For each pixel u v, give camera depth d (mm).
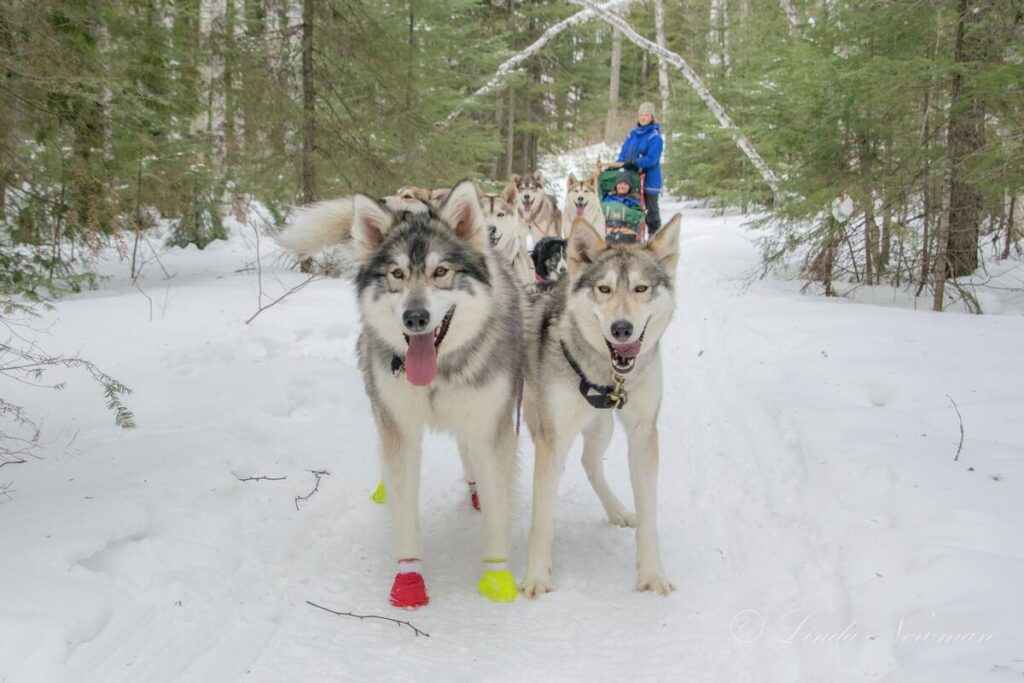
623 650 3096
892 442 4594
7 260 5414
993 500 3656
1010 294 8977
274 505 4230
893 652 2717
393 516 3635
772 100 9656
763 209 10977
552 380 3637
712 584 3600
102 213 5707
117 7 5801
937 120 8180
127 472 4156
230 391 5879
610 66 29219
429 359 3414
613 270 3477
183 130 9914
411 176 10922
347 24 10539
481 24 20375
